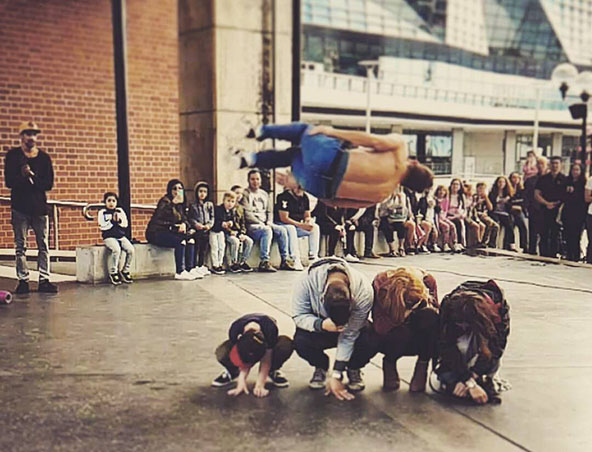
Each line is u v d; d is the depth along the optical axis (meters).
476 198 11.65
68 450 3.23
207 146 9.00
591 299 7.19
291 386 4.19
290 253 9.17
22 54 10.48
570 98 33.38
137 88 11.68
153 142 11.92
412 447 3.28
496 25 35.53
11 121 10.45
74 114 11.02
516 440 3.39
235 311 6.38
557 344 5.31
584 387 4.25
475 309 3.85
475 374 3.95
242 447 3.27
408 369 4.61
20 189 7.02
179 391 4.09
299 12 9.12
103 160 11.35
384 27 32.88
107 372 4.46
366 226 10.30
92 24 11.11
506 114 30.56
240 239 8.88
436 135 29.89
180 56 9.29
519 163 32.09
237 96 8.93
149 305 6.63
